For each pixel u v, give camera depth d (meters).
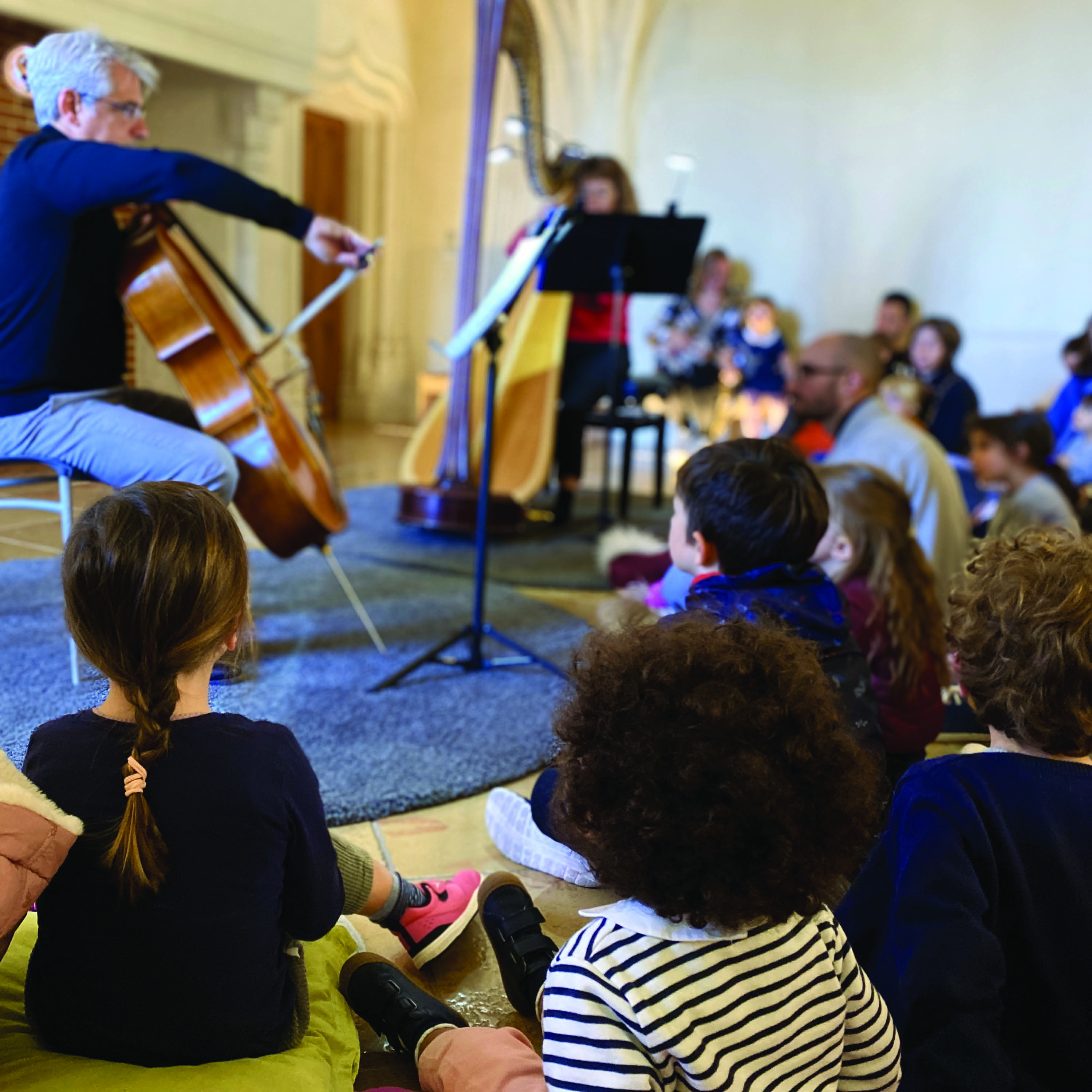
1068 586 1.00
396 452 6.27
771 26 6.61
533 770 2.01
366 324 7.68
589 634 0.92
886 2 6.25
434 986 1.37
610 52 7.00
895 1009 1.06
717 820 0.75
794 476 1.51
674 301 6.66
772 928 0.83
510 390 4.30
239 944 0.94
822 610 1.46
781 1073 0.80
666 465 6.56
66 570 0.91
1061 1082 0.97
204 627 0.91
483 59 3.54
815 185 6.66
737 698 0.79
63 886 0.92
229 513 0.96
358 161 7.43
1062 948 0.96
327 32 6.38
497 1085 1.03
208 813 0.91
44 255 1.99
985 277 6.23
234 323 2.53
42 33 4.20
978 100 6.09
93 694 1.06
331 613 2.90
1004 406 6.27
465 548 3.89
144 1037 0.94
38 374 2.04
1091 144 5.83
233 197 2.05
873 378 2.75
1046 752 1.02
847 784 0.81
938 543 2.60
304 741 2.01
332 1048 1.12
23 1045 0.98
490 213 7.52
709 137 6.92
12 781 0.87
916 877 0.95
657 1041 0.76
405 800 1.81
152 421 2.09
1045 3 5.83
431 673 2.50
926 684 1.74
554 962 0.84
